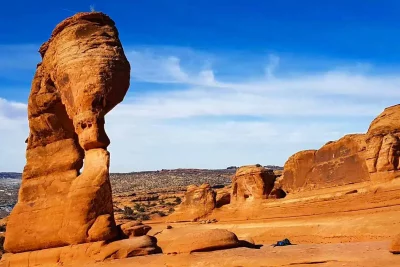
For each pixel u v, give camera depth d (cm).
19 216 2519
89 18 2444
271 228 3538
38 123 2639
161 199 9575
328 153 3972
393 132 3162
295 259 1694
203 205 4962
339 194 3400
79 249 2244
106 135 2386
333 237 2842
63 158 2542
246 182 4481
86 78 2347
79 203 2277
